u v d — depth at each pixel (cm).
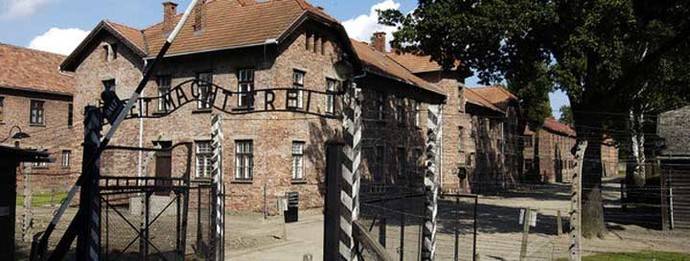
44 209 2689
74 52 3253
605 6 1744
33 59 4397
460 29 2002
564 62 1966
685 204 2408
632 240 2120
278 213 2609
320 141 2883
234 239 1881
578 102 2234
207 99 1394
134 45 3006
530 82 2216
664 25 1958
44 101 4219
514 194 4600
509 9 1906
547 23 1919
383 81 3512
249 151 2697
